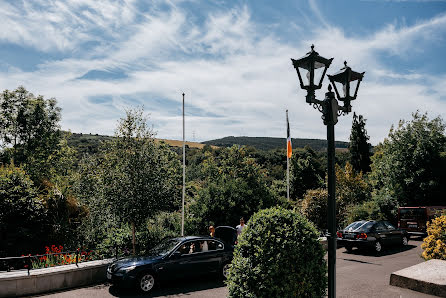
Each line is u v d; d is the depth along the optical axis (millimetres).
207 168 30438
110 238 15008
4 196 15352
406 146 26250
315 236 6043
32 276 9719
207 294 9539
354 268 12469
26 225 15633
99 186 14023
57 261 12102
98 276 11164
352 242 16188
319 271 5824
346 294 8727
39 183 18359
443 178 25000
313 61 5086
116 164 14055
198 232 18594
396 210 25031
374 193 28375
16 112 40625
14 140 40469
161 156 14781
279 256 5598
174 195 14867
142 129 14508
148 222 15461
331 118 5211
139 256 10633
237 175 28016
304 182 42156
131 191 13578
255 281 5633
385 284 9750
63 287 10297
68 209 17922
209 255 10984
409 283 6738
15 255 14695
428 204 25141
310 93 5195
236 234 13078
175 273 10289
